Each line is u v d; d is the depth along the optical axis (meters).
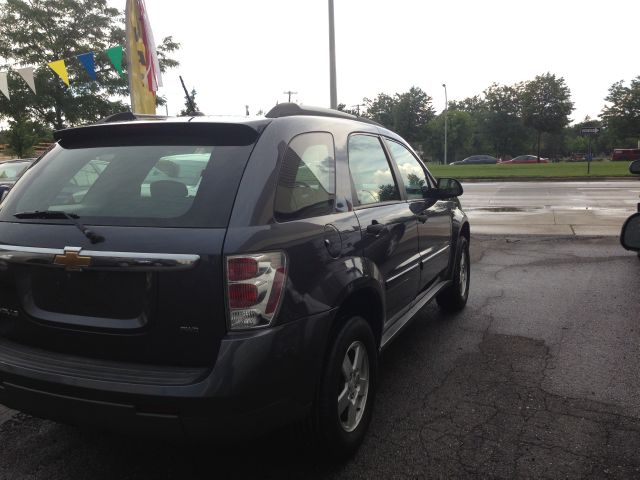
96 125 2.89
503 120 92.44
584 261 7.91
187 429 2.27
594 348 4.48
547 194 18.92
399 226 3.67
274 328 2.35
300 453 3.01
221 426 2.26
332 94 14.63
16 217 2.70
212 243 2.28
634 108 71.31
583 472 2.79
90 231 2.43
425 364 4.21
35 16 20.70
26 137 23.70
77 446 3.13
